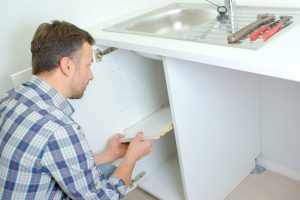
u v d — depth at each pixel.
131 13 1.95
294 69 0.97
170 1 2.06
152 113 1.95
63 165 1.02
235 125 1.83
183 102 1.50
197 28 1.52
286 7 1.55
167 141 2.12
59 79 1.14
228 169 1.87
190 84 1.50
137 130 1.77
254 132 1.99
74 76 1.17
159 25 1.91
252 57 1.10
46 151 0.99
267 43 1.18
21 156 1.00
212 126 1.68
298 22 1.33
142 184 2.01
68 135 1.02
